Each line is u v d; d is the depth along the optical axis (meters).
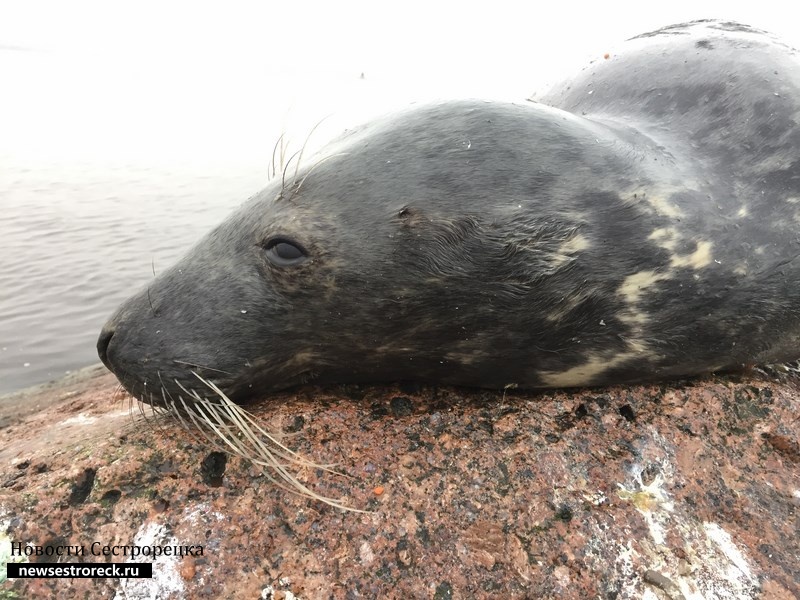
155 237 1.04
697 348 0.39
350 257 0.35
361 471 0.34
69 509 0.32
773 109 0.41
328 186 0.36
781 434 0.38
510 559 0.31
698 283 0.37
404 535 0.32
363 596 0.30
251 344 0.37
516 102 0.38
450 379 0.40
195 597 0.29
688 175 0.38
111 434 0.38
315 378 0.40
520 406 0.39
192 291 0.37
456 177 0.35
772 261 0.38
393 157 0.36
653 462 0.36
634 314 0.37
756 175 0.39
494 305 0.35
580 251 0.35
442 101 0.38
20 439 0.47
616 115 0.44
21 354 0.70
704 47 0.45
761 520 0.34
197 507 0.32
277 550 0.31
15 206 1.21
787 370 0.44
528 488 0.34
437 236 0.34
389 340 0.37
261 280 0.36
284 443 0.35
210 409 0.35
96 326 0.76
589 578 0.31
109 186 1.37
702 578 0.31
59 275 0.89
